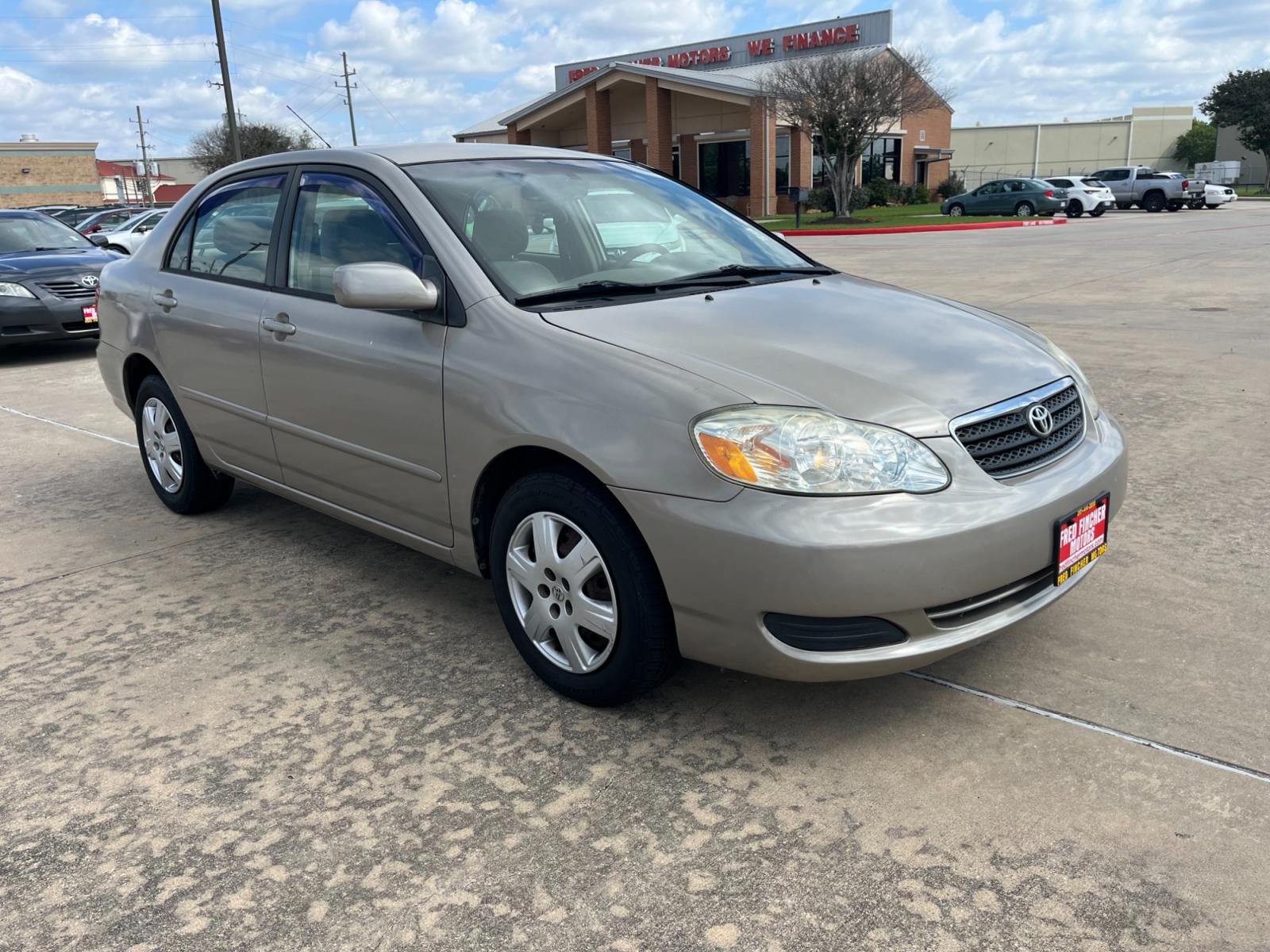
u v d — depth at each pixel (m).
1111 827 2.21
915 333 2.83
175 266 4.25
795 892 2.05
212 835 2.29
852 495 2.27
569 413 2.53
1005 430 2.53
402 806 2.37
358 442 3.24
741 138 37.47
